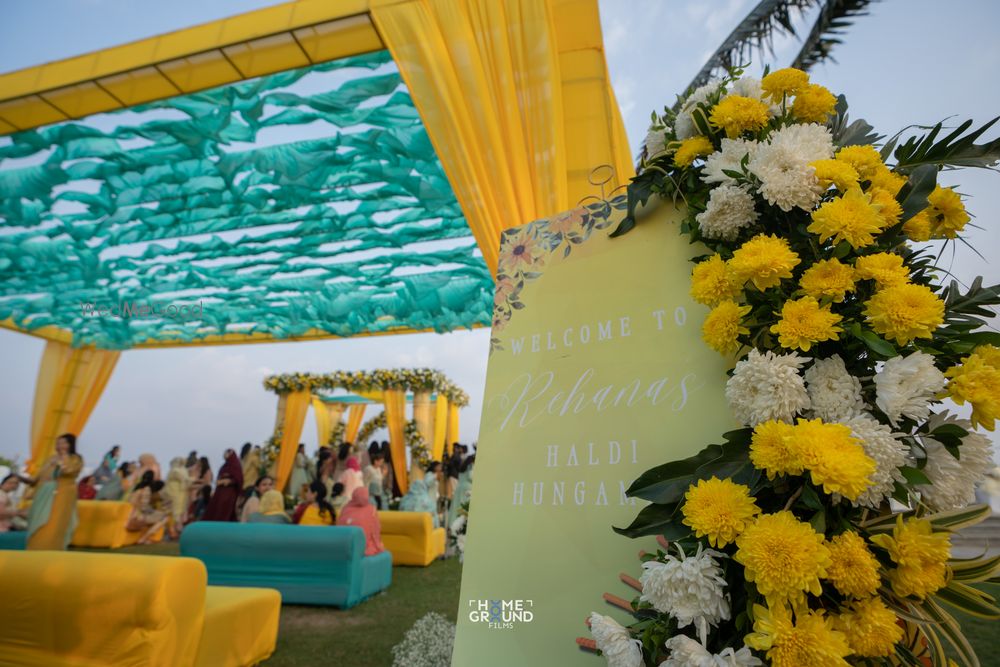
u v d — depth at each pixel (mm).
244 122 3188
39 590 1955
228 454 7941
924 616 729
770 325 899
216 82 2797
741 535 721
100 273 5672
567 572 1040
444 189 3834
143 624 1867
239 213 4574
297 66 2703
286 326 8344
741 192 960
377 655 2896
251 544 4176
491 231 2191
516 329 1364
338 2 2508
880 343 785
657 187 1202
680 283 1172
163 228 4844
